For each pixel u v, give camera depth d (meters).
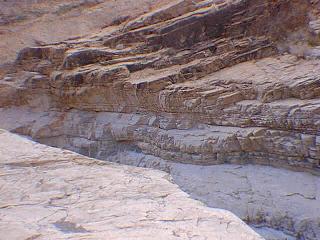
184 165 11.84
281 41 12.71
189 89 11.95
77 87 15.28
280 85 10.48
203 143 11.31
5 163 4.48
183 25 13.94
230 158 11.02
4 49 20.06
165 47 14.40
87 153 15.16
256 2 13.04
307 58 11.63
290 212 9.02
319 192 9.03
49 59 17.08
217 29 13.59
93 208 3.04
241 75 11.93
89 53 15.56
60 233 2.59
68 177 3.89
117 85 13.80
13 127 16.36
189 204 3.11
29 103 17.03
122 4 20.75
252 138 10.46
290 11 12.58
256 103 10.70
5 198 3.33
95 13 20.88
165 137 12.31
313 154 9.36
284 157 10.01
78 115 15.77
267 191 9.73
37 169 4.23
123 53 15.12
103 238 2.50
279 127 10.11
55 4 22.25
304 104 9.64
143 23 15.88
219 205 10.25
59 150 5.21
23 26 21.45
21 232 2.61
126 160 13.58
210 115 11.60
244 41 13.16
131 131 13.53
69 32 20.23
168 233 2.56
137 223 2.73
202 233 2.55
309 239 8.51
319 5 12.32
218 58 12.99
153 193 3.38
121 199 3.24
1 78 18.42
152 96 12.87
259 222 9.50
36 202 3.21
